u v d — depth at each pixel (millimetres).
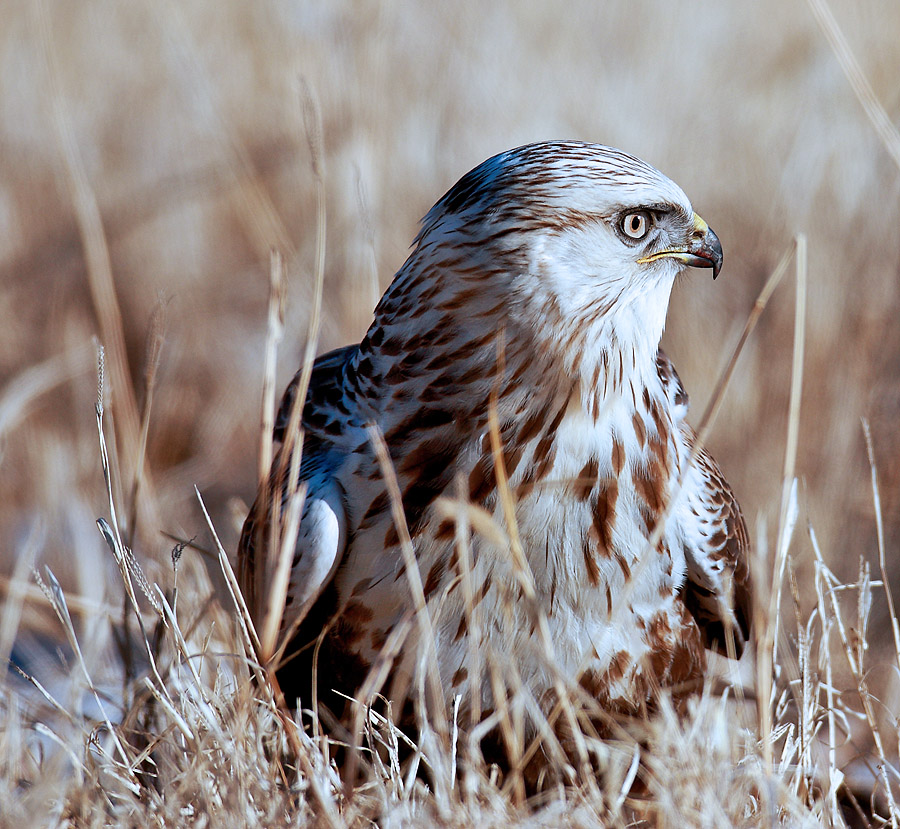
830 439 11445
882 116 10719
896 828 7664
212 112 16031
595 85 16438
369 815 7238
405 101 15773
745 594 8469
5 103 17984
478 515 7082
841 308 12648
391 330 7801
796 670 9047
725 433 11867
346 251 13312
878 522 8438
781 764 7367
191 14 18094
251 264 15125
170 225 15578
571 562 7535
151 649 8469
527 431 7496
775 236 13922
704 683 8156
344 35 16125
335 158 15023
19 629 10492
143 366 14031
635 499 7668
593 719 7727
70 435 13133
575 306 7461
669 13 17578
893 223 13484
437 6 17125
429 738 7047
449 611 7531
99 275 11891
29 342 14648
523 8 17578
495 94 16062
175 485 12719
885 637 10078
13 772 7578
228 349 14203
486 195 7555
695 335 12758
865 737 9172
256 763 7102
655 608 7793
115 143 17000
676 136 15836
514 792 7727
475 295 7500
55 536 11844
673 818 6637
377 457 7586
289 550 7316
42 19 15562
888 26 16484
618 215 7570
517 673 7547
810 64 16141
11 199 16188
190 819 6859
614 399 7605
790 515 8125
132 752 7602
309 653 7957
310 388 8461
